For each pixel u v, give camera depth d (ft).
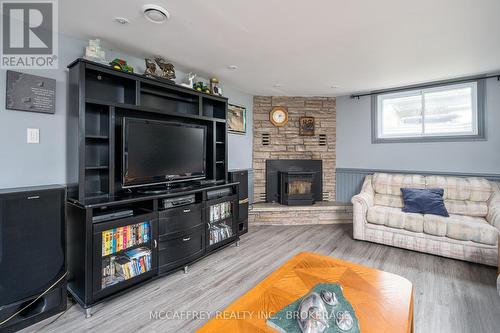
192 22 6.73
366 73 10.88
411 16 6.40
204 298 6.68
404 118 13.51
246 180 11.93
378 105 14.08
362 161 14.52
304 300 3.87
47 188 5.92
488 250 8.46
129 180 7.59
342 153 15.11
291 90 13.83
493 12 6.18
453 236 9.02
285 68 10.34
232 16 6.43
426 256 9.47
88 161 7.70
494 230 8.43
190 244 8.32
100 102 6.99
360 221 11.00
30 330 5.44
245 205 11.84
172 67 9.10
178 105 10.43
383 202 11.93
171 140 8.84
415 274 8.07
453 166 11.98
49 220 5.85
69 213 6.67
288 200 14.08
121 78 7.84
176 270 7.87
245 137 14.44
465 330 5.51
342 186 15.12
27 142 6.62
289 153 15.10
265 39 7.74
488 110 11.13
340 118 15.12
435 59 9.32
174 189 8.66
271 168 14.98
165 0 5.76
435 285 7.39
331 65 9.98
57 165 7.14
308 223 13.80
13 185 6.39
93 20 6.61
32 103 6.62
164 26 6.93
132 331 5.43
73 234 6.47
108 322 5.73
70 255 6.59
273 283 4.95
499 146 10.95
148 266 7.21
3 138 6.24
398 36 7.52
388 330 3.64
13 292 5.32
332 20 6.61
